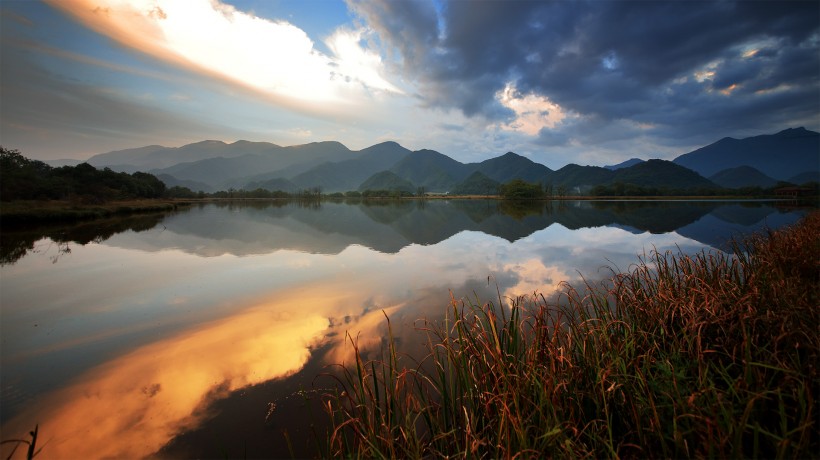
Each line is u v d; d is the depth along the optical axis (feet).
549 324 17.31
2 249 56.54
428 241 64.85
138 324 24.23
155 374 17.24
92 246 59.88
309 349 19.57
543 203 258.98
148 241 66.13
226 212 166.91
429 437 10.22
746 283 15.42
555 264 41.09
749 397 7.91
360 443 8.84
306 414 13.51
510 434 8.94
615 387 9.05
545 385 9.52
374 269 40.34
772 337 9.68
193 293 31.50
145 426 13.21
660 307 13.84
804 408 7.20
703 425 7.47
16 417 13.97
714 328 11.94
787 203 199.21
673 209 158.10
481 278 34.63
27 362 18.70
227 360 18.56
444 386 10.64
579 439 9.04
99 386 16.16
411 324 22.44
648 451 8.18
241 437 12.37
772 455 7.63
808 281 15.40
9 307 28.02
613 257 45.21
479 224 98.99
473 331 13.20
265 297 30.07
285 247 58.80
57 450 12.09
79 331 23.09
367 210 190.70
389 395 10.23
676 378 9.33
